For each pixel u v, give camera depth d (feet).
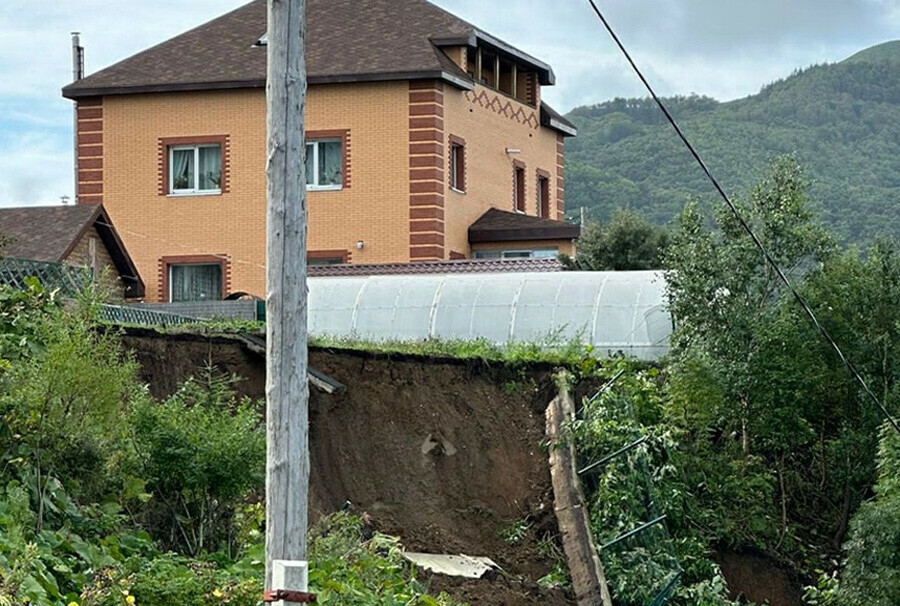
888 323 106.52
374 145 171.63
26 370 77.20
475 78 183.42
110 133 177.78
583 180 458.50
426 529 96.53
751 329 104.83
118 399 78.89
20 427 75.77
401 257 170.30
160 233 176.24
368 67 171.12
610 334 119.44
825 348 105.09
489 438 102.73
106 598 67.82
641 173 485.97
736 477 103.30
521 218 180.14
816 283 107.04
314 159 173.47
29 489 74.54
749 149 520.42
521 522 97.96
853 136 552.00
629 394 104.17
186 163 176.76
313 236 172.35
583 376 107.14
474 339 120.16
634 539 93.04
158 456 79.56
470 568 91.35
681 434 101.91
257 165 174.60
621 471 95.81
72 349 76.64
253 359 100.01
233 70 175.52
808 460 108.99
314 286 129.49
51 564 70.18
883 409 99.81
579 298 122.31
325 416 100.94
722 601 92.48
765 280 107.76
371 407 102.47
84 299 84.89
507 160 189.57
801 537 104.83
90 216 146.20
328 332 125.70
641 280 123.34
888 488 94.02
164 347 98.43
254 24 183.83
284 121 58.08
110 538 75.00
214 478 80.02
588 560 91.86
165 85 175.32
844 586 91.45
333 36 177.17
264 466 81.05
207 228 175.32
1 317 82.48
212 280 175.94
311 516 93.86
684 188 467.93
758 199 109.60
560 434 100.37
